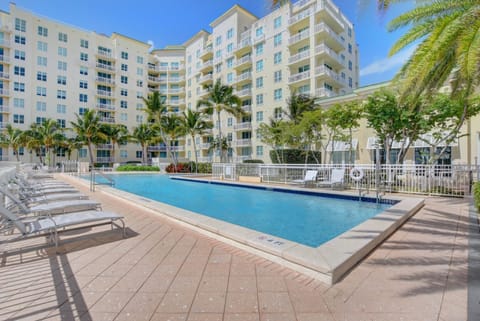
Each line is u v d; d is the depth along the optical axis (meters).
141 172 25.92
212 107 27.36
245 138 32.78
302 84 26.52
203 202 9.82
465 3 5.23
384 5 5.50
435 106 10.31
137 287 2.63
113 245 3.96
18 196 6.58
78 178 16.72
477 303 2.25
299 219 7.01
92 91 39.78
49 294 2.51
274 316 2.14
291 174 12.88
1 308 2.28
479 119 14.26
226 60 34.81
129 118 43.62
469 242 3.88
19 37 33.69
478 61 4.66
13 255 3.54
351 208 8.17
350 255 3.05
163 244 4.00
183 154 43.66
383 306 2.25
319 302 2.34
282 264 3.19
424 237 4.16
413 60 5.87
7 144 31.14
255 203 9.41
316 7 24.86
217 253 3.62
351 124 14.01
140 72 45.16
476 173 8.26
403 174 9.20
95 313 2.20
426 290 2.50
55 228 3.83
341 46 27.14
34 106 34.59
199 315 2.16
